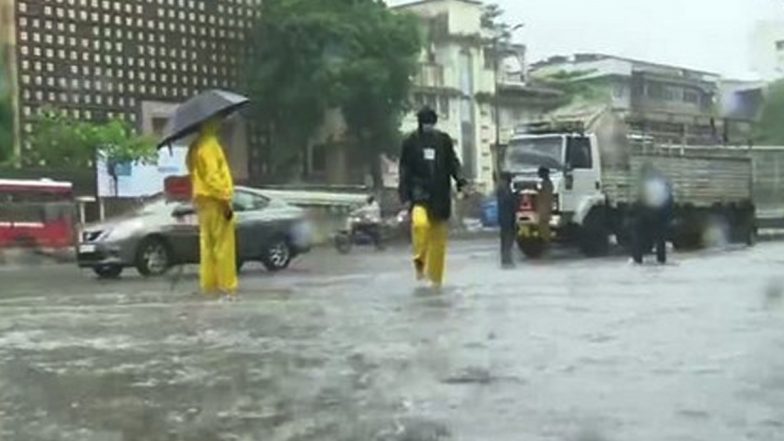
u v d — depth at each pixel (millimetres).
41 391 4129
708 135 41500
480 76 61906
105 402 3855
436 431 3219
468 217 47594
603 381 4102
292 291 9969
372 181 52125
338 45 49094
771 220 32000
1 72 41688
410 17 51938
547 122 24250
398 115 51375
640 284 10281
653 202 17062
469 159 61031
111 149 41719
